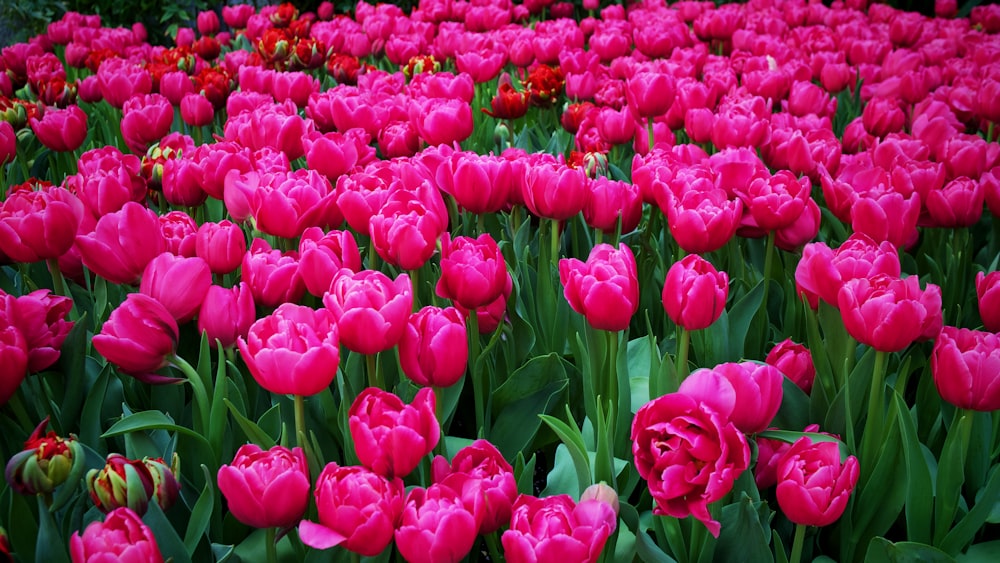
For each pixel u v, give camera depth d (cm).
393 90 353
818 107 346
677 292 155
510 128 365
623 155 330
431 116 265
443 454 167
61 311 164
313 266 166
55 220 180
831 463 136
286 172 227
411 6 846
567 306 212
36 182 228
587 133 314
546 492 174
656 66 384
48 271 236
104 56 451
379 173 215
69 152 314
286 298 174
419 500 127
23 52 475
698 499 125
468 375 202
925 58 454
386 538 121
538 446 207
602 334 181
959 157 262
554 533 119
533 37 451
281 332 137
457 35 454
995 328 170
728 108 287
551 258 231
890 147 264
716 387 127
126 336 150
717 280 158
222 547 154
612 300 152
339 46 476
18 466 129
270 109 284
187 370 158
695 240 190
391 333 143
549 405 193
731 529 155
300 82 351
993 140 364
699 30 511
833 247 268
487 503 130
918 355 219
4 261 192
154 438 175
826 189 225
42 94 386
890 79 390
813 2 633
